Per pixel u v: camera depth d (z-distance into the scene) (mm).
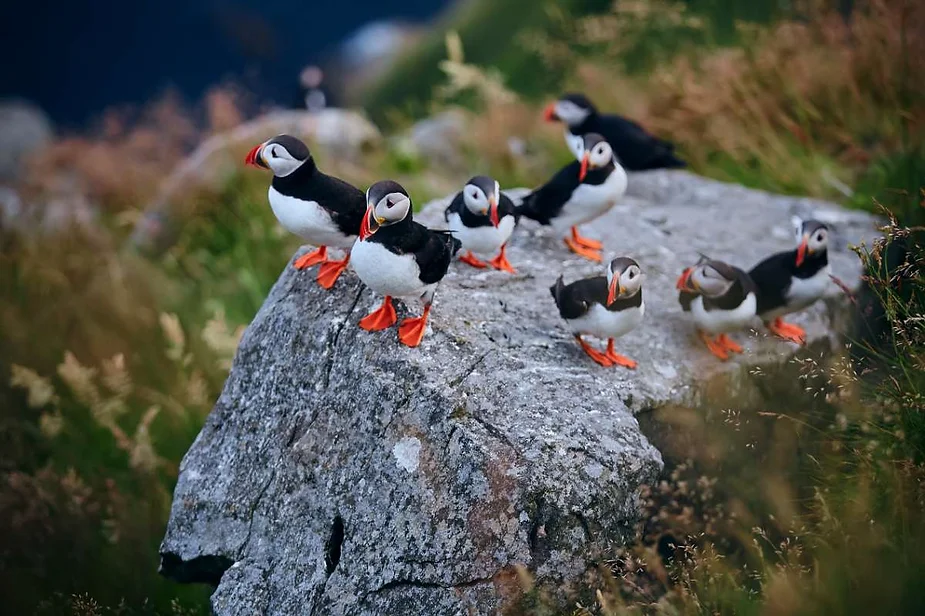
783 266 5941
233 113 11375
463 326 5434
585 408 4984
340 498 4992
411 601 4602
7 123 19156
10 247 9930
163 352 8969
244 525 5332
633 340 5812
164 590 6570
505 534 4555
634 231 7258
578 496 4625
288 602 4957
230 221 10719
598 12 15859
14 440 7906
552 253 6684
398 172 10953
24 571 6707
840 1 10961
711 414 5605
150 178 12078
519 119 11484
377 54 26297
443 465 4730
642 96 10930
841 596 4258
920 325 4797
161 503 7102
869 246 7055
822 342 6219
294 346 5457
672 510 5375
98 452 8133
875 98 8781
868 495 4562
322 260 5680
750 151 9500
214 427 5699
